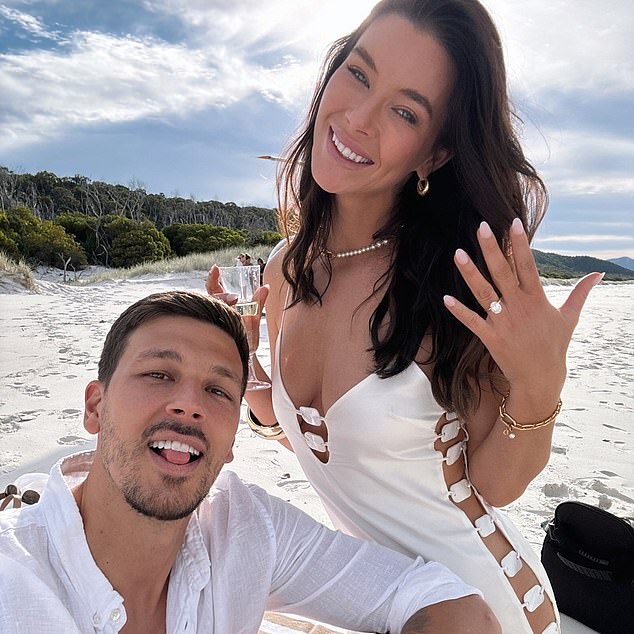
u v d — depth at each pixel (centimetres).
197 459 154
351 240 216
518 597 203
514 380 168
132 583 155
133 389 152
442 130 198
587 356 1012
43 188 6356
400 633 175
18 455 435
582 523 303
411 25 183
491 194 198
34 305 1614
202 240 4356
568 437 539
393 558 189
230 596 172
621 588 285
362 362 195
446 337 187
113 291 2300
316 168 204
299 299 219
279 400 218
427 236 201
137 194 6700
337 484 208
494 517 204
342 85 194
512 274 153
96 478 152
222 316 167
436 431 192
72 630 138
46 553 149
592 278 165
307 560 186
